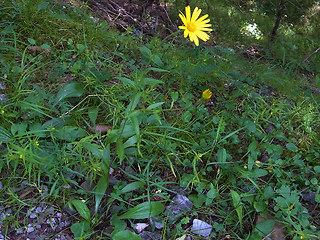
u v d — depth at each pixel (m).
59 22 0.77
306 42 1.33
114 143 0.56
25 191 0.48
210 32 1.18
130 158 0.55
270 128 0.70
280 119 0.71
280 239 0.50
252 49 1.19
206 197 0.52
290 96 0.85
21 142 0.48
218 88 0.76
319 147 0.67
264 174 0.56
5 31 0.68
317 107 0.78
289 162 0.63
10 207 0.46
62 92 0.58
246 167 0.58
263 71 0.93
